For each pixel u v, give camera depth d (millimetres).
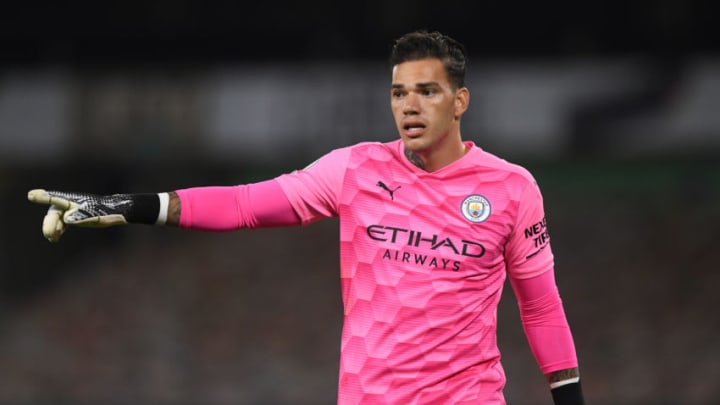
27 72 57688
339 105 57156
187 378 53812
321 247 65562
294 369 53562
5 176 64125
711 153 62344
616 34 58688
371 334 11977
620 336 53188
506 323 54438
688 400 47906
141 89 58312
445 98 11836
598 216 62719
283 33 61625
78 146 57906
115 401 52656
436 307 11852
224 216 12008
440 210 12062
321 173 12289
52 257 65438
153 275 63938
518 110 55219
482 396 12086
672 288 56438
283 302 59719
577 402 13047
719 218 61688
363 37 60312
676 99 53531
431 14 59812
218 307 59969
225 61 62750
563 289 57438
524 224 12305
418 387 11844
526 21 59250
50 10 61000
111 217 11516
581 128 54531
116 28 61438
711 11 56969
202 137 58344
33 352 56750
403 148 12344
